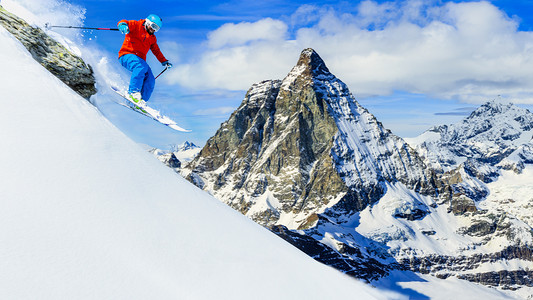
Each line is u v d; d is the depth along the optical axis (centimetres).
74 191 369
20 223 311
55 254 303
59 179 373
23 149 383
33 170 365
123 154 472
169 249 373
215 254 405
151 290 318
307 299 421
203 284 356
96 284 297
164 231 391
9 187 337
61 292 278
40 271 284
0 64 495
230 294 362
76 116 488
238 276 391
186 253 381
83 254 314
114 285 304
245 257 430
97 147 452
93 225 346
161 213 416
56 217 333
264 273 420
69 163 399
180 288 337
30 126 420
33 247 298
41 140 409
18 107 437
